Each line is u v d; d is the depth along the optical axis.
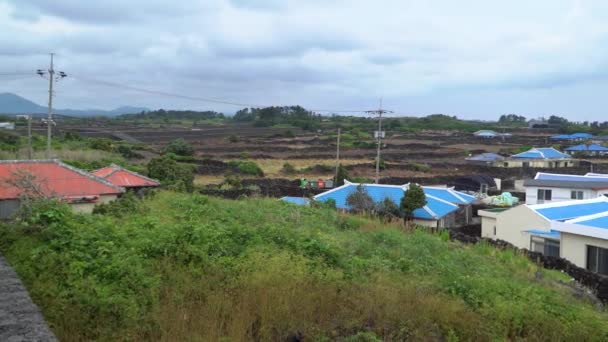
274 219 16.89
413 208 28.19
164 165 33.31
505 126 148.50
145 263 8.84
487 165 65.62
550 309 10.18
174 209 17.09
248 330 7.17
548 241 23.42
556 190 33.59
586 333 9.38
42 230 8.95
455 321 8.45
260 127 116.06
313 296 8.21
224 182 41.25
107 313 6.57
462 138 103.44
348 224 18.92
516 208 25.23
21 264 7.55
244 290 8.12
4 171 18.95
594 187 32.03
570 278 17.73
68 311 6.38
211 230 11.18
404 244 14.87
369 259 11.95
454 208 30.55
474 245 20.58
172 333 6.61
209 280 8.53
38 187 14.34
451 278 11.18
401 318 8.10
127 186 26.31
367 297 8.59
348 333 7.50
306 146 77.81
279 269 8.99
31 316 5.29
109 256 8.48
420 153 75.12
